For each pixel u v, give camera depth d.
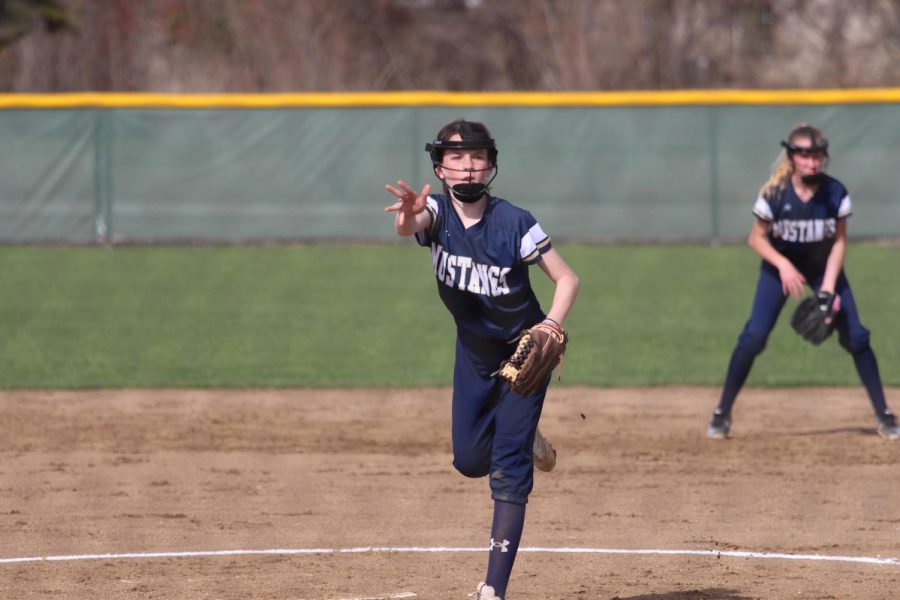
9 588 19.53
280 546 22.28
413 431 33.44
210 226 80.25
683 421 34.59
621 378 41.12
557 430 33.41
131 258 74.44
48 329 51.34
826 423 34.25
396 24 126.19
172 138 79.56
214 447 31.53
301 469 29.00
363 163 79.88
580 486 27.03
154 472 28.70
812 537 22.67
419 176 79.62
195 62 123.75
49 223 79.69
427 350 46.78
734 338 48.75
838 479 27.58
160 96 79.25
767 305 31.47
